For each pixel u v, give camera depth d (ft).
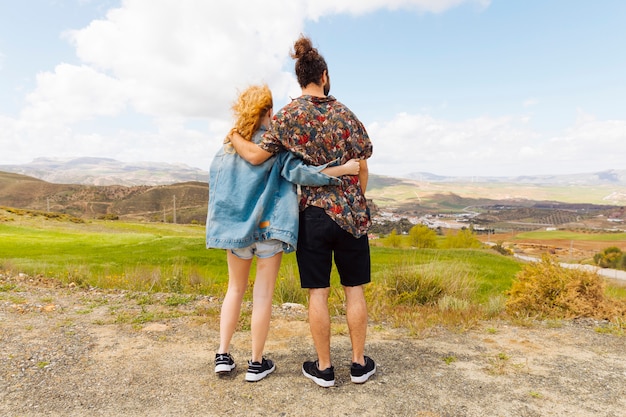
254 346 8.11
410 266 24.49
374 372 8.48
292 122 7.41
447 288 22.18
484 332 12.21
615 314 14.34
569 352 10.25
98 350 9.87
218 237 7.78
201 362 9.14
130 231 174.29
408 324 12.84
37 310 13.99
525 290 16.24
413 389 7.81
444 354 9.93
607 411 7.04
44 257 61.57
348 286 8.03
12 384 7.82
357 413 6.88
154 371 8.59
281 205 7.66
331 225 7.48
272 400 7.30
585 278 15.56
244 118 7.78
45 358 9.19
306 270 7.71
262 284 8.03
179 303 16.17
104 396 7.43
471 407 7.13
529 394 7.66
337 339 11.16
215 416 6.74
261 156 7.58
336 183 7.46
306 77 7.90
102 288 21.17
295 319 13.53
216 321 12.73
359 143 7.81
